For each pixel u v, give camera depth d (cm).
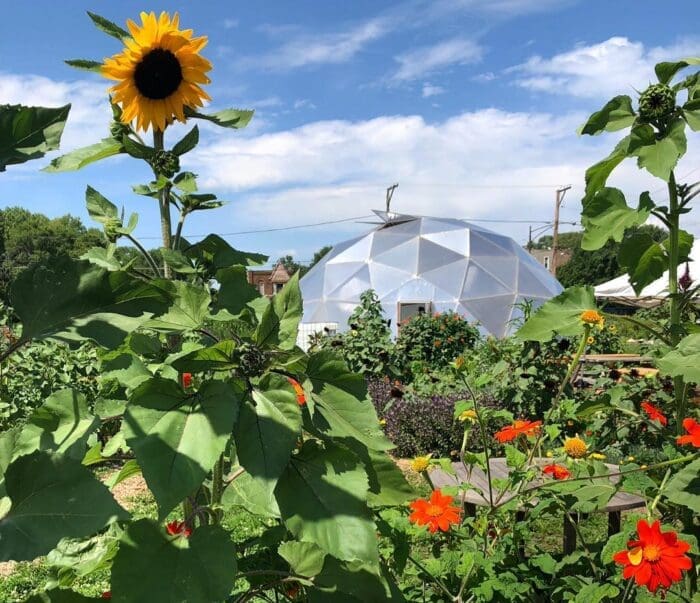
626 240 237
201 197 158
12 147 99
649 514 198
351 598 126
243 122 166
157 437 98
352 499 110
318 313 1839
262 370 117
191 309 126
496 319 1712
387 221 2027
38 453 94
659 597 204
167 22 162
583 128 212
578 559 222
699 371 188
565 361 743
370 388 902
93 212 160
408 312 1722
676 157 192
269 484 102
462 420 253
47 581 153
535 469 244
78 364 729
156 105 160
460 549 231
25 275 105
